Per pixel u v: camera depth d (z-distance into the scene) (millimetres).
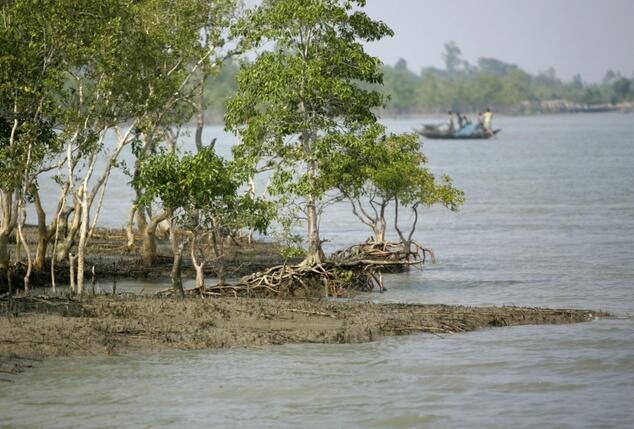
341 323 86688
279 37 108562
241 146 110125
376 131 109062
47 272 109812
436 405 67625
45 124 100875
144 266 122000
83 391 69062
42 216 108688
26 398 67562
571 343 83000
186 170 96562
